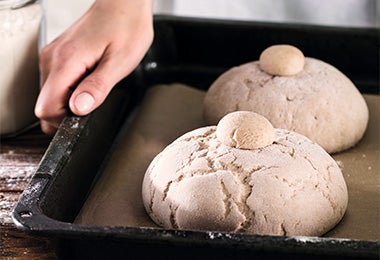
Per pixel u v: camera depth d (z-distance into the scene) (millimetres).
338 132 786
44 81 838
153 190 669
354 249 535
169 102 903
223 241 541
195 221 625
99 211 701
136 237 548
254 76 819
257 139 662
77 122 744
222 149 662
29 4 836
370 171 764
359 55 934
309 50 943
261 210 620
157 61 965
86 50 822
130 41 839
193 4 1196
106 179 754
